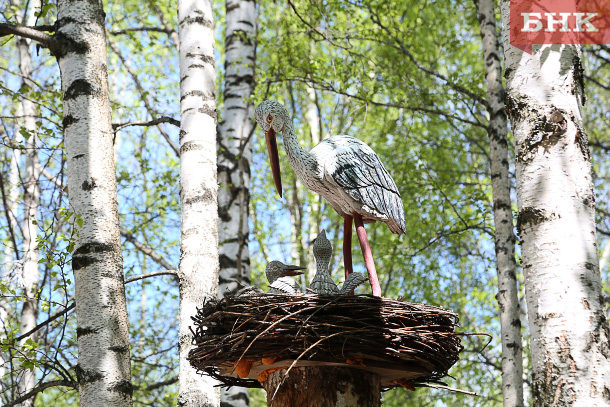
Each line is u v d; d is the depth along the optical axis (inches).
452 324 146.5
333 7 398.6
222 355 140.4
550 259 155.1
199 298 198.2
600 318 149.8
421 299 470.6
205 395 190.1
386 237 466.6
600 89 553.9
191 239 205.3
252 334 136.0
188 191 211.6
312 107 599.8
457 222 419.5
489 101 336.5
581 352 147.1
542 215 158.9
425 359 142.2
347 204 155.8
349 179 153.4
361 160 156.3
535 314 154.5
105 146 189.5
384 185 158.7
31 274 341.7
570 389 145.7
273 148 159.9
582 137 164.7
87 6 198.7
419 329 140.3
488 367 487.2
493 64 339.0
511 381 297.6
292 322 135.4
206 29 235.5
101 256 179.6
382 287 494.0
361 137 550.3
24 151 378.6
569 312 150.4
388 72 418.9
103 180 185.9
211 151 219.3
